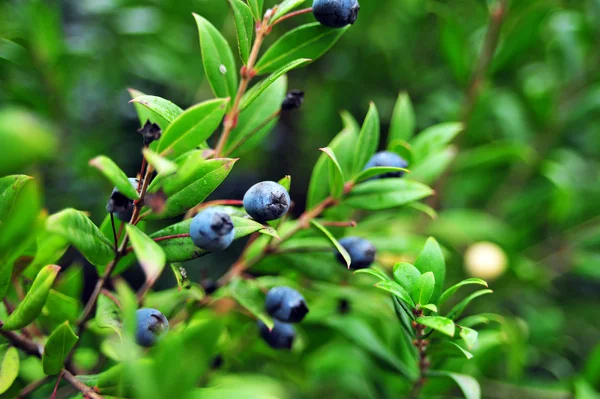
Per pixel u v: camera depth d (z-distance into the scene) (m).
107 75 0.53
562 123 0.51
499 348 0.37
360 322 0.37
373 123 0.34
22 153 0.24
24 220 0.27
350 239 0.33
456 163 0.45
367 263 0.33
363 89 0.56
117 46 0.53
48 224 0.28
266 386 0.36
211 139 0.35
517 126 0.50
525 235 0.49
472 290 0.45
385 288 0.30
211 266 0.50
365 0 0.51
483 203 0.55
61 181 0.47
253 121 0.34
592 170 0.55
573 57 0.51
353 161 0.34
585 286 0.56
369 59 0.55
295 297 0.32
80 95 0.51
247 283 0.34
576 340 0.50
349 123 0.36
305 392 0.42
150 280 0.28
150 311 0.30
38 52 0.43
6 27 0.42
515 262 0.42
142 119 0.33
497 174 0.53
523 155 0.43
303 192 0.61
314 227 0.33
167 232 0.30
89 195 0.48
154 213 0.30
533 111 0.50
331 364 0.41
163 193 0.29
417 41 0.57
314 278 0.35
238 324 0.35
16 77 0.42
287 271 0.36
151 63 0.51
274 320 0.33
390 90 0.56
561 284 0.56
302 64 0.31
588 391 0.37
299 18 0.53
